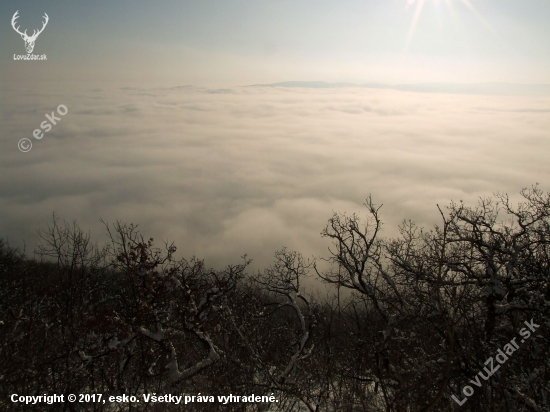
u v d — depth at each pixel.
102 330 14.33
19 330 15.77
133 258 14.90
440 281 9.41
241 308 17.77
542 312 12.56
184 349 16.19
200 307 14.61
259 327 17.16
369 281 15.52
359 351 13.51
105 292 17.39
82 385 14.07
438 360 12.12
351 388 12.23
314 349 16.34
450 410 11.22
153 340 14.55
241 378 14.25
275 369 15.59
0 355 13.95
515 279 14.05
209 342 14.25
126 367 14.82
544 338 11.77
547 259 13.90
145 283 14.77
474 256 14.07
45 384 13.95
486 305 13.17
